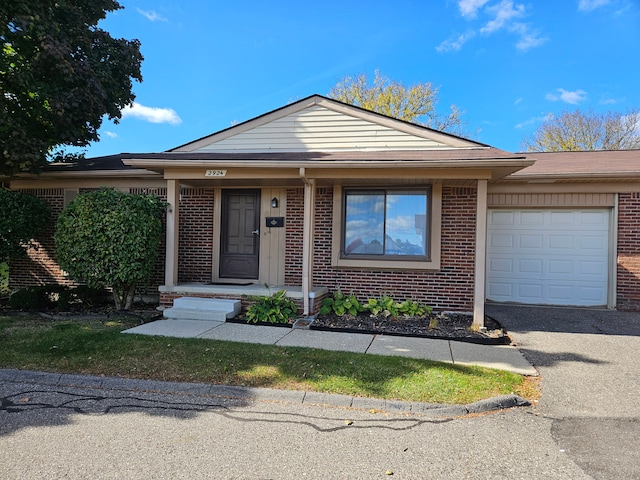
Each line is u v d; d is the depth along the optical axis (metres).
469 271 8.41
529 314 8.43
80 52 9.80
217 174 7.97
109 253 7.71
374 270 8.78
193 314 7.70
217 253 9.55
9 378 4.73
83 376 4.72
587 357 5.64
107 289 9.59
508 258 9.70
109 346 5.73
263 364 5.11
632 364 5.35
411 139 8.88
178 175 8.17
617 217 9.00
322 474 2.84
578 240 9.35
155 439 3.33
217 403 4.18
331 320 7.56
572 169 9.06
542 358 5.59
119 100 11.05
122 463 2.93
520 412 3.99
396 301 8.66
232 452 3.13
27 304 8.75
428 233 8.50
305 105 9.36
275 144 9.46
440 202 8.41
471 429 3.61
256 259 9.44
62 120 8.91
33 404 4.06
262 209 9.45
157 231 8.24
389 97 28.33
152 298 9.73
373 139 9.05
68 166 10.26
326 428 3.61
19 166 8.62
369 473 2.86
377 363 5.14
